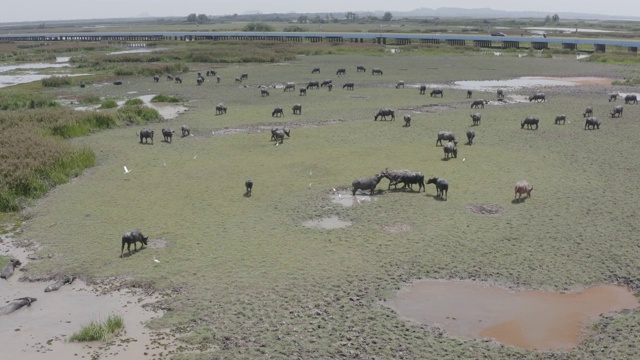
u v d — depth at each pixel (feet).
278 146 128.16
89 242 76.23
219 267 68.03
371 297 60.80
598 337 53.36
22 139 122.83
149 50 440.04
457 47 411.95
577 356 50.16
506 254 70.85
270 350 51.29
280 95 206.49
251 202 91.09
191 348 52.06
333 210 86.89
